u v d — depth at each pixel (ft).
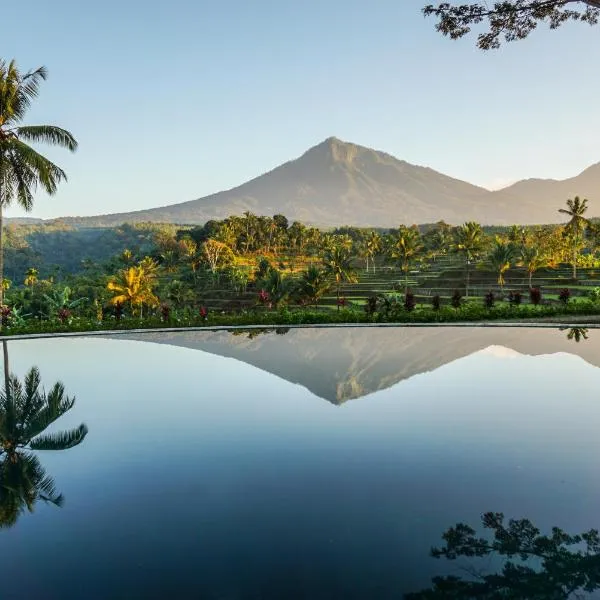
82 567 11.27
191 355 42.06
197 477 16.37
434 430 21.04
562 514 13.48
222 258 288.71
